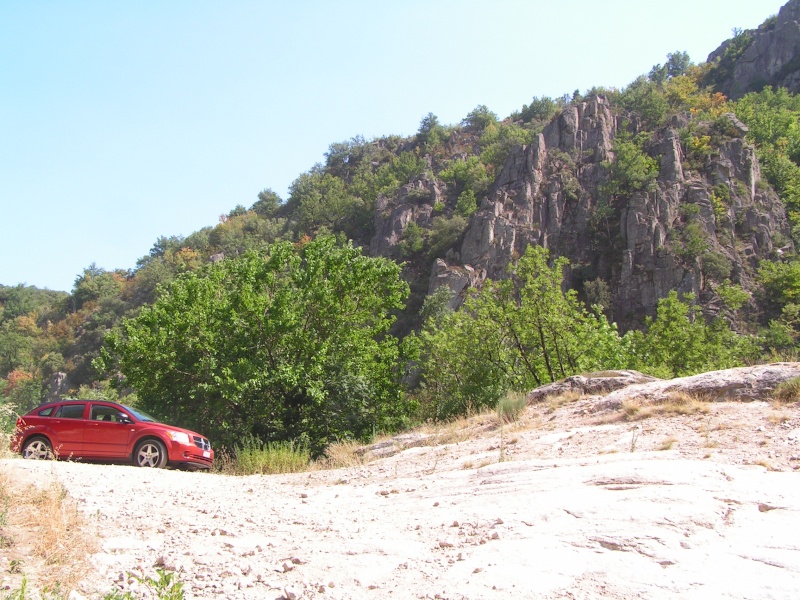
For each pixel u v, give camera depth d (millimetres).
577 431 11383
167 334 22531
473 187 134875
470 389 24750
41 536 5625
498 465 9461
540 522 6121
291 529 6828
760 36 165125
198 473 12352
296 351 23469
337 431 22547
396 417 24641
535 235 102750
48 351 135375
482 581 4867
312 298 24297
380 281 25781
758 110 132375
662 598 4445
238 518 7371
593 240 102000
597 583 4723
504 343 26891
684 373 31922
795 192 109188
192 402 23109
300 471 14281
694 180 104875
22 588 4156
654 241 95062
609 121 121562
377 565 5457
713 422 10055
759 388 11219
